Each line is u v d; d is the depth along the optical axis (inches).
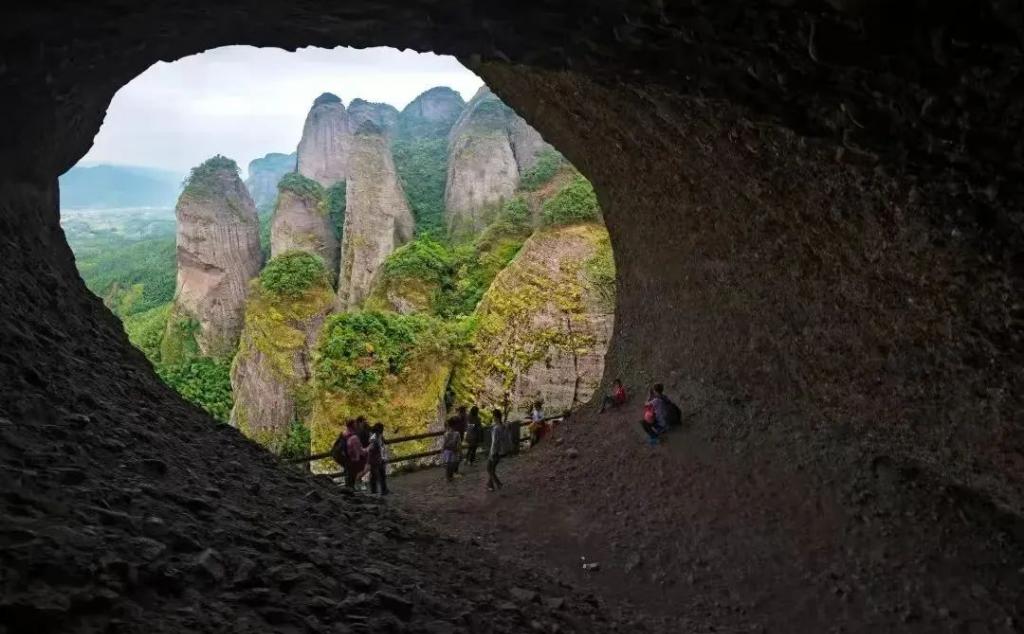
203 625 125.6
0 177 267.4
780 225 407.8
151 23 251.9
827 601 334.0
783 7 213.2
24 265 265.7
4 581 110.1
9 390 181.3
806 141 299.4
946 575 330.6
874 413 399.2
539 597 260.8
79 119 306.0
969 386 332.5
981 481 346.9
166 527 156.6
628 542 401.7
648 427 502.9
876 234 334.3
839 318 398.6
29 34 222.7
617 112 445.7
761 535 388.8
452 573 247.9
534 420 684.1
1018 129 208.2
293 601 152.6
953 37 191.9
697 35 244.4
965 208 264.8
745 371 493.7
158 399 282.0
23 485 143.3
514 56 291.4
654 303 598.9
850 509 386.3
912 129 239.0
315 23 274.8
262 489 241.1
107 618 114.6
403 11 262.7
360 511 284.5
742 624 323.6
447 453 513.0
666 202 517.0
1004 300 281.3
